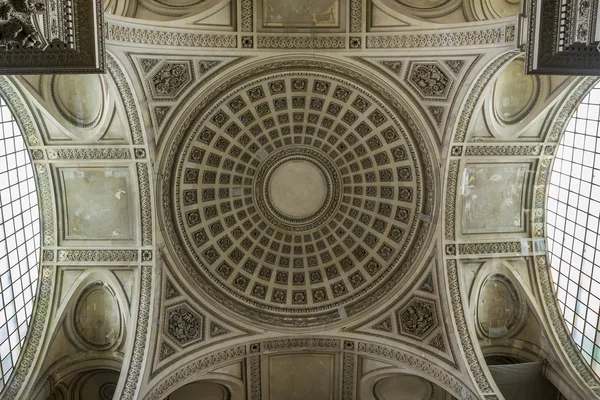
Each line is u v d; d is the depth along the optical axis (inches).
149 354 828.0
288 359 933.2
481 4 759.7
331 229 948.6
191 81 801.6
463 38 735.7
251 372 929.5
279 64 812.6
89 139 828.0
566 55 526.0
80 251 882.1
